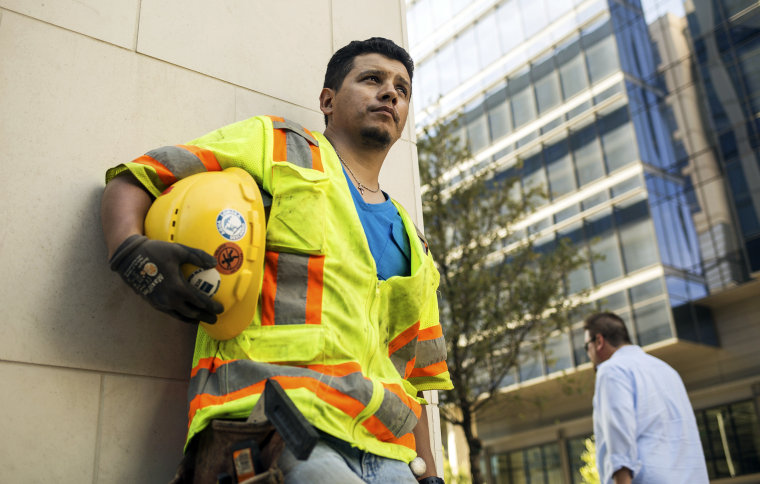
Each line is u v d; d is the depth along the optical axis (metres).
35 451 1.80
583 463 21.94
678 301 19.92
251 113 2.66
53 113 2.12
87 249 2.04
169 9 2.54
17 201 1.97
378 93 2.20
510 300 11.84
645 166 21.33
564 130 23.48
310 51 2.97
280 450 1.51
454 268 12.49
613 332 4.02
